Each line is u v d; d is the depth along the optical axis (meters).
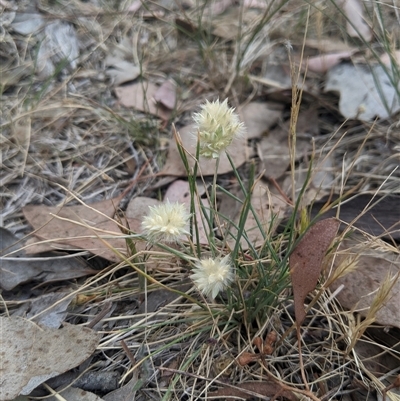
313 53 0.28
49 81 0.25
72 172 0.23
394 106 0.23
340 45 0.27
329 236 0.14
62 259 0.19
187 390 0.15
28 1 0.30
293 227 0.15
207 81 0.27
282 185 0.22
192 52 0.29
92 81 0.27
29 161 0.23
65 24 0.30
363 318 0.16
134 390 0.15
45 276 0.18
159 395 0.15
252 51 0.28
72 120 0.25
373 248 0.17
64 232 0.19
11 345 0.15
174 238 0.13
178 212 0.14
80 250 0.19
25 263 0.18
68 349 0.15
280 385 0.14
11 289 0.18
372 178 0.21
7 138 0.23
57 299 0.17
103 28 0.30
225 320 0.16
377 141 0.23
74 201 0.21
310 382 0.15
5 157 0.23
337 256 0.17
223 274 0.13
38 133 0.24
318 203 0.19
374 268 0.16
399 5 0.29
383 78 0.24
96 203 0.20
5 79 0.26
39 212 0.20
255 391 0.14
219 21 0.30
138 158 0.23
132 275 0.18
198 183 0.22
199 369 0.15
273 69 0.27
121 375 0.16
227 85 0.26
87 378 0.15
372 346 0.16
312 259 0.14
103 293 0.18
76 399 0.14
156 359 0.16
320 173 0.22
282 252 0.17
